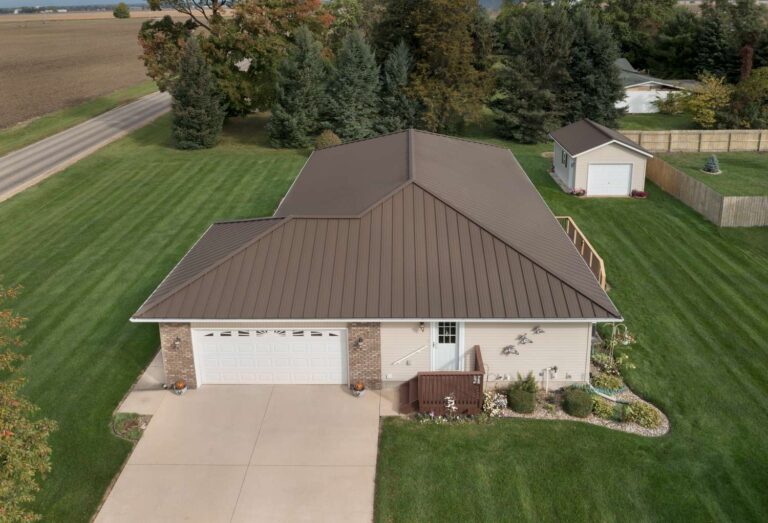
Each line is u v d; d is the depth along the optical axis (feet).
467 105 159.02
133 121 182.39
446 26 159.94
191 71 148.36
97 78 268.21
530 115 159.53
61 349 67.46
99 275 85.40
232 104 163.12
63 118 186.70
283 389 60.75
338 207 70.74
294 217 64.54
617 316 56.18
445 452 52.21
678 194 113.60
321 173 91.35
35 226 103.96
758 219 99.60
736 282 81.61
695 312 74.02
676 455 51.49
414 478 49.47
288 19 169.89
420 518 45.80
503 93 171.63
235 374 61.31
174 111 151.84
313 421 56.24
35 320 73.61
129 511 46.85
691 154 146.00
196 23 168.35
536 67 162.81
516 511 46.29
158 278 84.17
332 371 61.00
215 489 48.78
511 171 97.50
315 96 153.48
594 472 49.78
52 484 49.19
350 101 155.94
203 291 58.95
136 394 60.08
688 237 96.78
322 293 58.23
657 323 71.67
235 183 125.49
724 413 56.54
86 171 133.90
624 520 45.39
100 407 58.13
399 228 63.87
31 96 226.38
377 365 59.57
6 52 367.86
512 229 68.39
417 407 57.88
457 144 102.73
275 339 59.77
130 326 72.08
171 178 129.18
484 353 59.62
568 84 166.81
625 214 107.45
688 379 61.41
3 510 36.91
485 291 58.03
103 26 580.30
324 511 46.68
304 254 61.36
